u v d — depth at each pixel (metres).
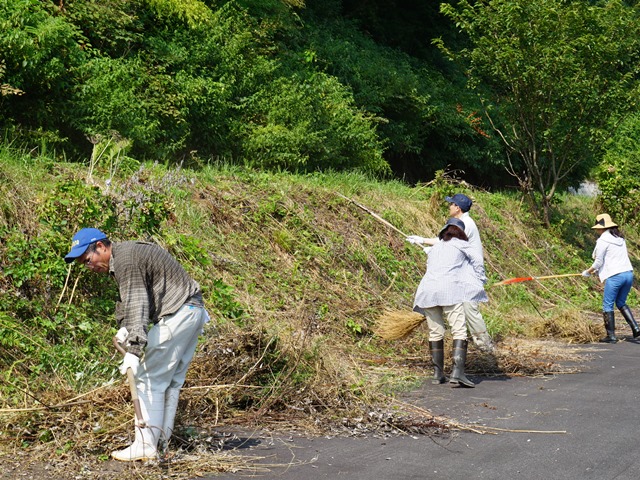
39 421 5.05
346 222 11.44
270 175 11.87
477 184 21.47
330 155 14.00
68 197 7.25
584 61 15.70
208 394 5.79
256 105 13.78
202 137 12.87
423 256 12.04
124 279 4.55
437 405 6.51
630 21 15.56
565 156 16.55
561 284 14.39
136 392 4.46
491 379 7.75
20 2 10.06
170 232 8.54
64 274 6.77
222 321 7.09
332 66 17.67
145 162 10.34
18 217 7.35
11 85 9.90
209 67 13.56
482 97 17.03
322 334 8.09
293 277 9.34
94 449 4.80
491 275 13.09
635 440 5.43
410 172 19.86
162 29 13.76
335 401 6.13
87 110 10.63
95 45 12.37
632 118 25.84
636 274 17.86
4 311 6.39
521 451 5.16
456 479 4.55
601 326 10.89
